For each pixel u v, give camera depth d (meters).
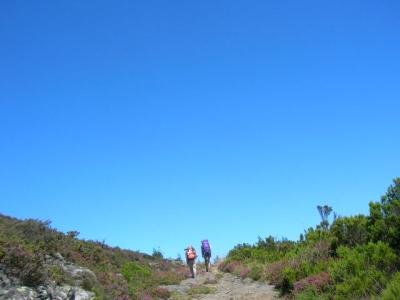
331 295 13.28
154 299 17.81
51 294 13.22
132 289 17.66
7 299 12.07
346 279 13.53
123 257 24.92
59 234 20.39
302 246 21.25
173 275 23.72
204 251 26.91
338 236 17.41
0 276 12.72
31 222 18.48
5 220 18.47
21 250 13.73
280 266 19.52
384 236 14.66
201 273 26.03
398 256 13.32
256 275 20.59
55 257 16.72
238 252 28.56
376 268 13.21
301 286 15.26
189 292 19.45
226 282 21.66
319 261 16.98
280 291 16.98
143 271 22.33
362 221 16.95
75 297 13.55
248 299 16.84
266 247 27.31
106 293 15.53
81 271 15.66
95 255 20.92
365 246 14.73
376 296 11.71
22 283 13.04
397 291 10.80
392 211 15.15
